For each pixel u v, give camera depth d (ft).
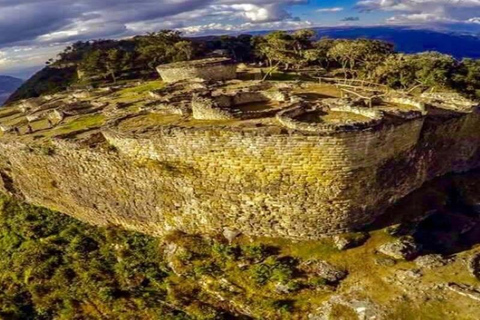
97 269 94.02
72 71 274.98
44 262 98.32
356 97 111.14
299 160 81.05
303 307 76.13
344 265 81.56
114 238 101.71
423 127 96.99
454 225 91.04
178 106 105.19
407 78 176.76
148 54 233.35
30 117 141.69
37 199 120.57
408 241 83.51
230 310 79.20
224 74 164.25
